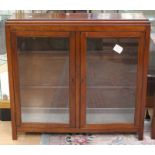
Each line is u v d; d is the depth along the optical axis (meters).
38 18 2.42
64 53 2.51
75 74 2.46
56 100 2.68
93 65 2.51
